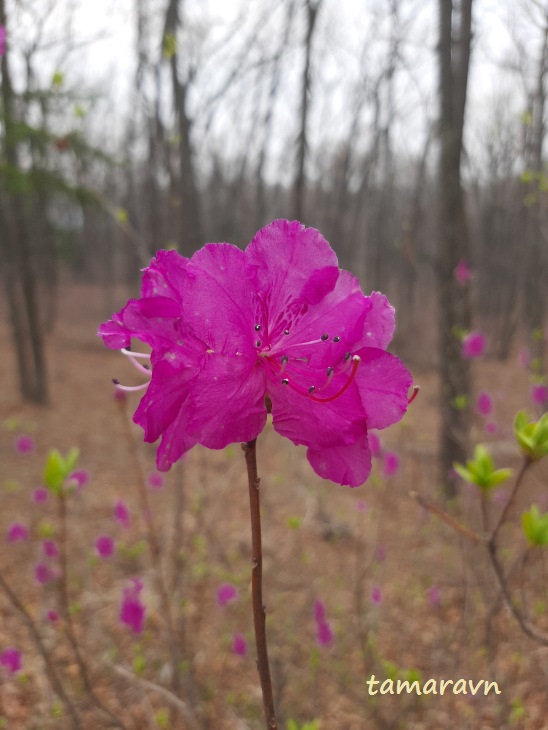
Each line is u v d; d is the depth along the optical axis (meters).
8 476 6.86
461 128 5.50
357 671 3.38
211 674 3.36
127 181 19.66
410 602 4.15
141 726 2.94
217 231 17.53
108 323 1.05
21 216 9.70
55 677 2.35
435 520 5.19
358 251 21.30
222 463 6.96
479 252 19.91
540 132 5.46
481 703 2.57
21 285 9.91
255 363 1.05
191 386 0.98
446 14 5.51
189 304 1.00
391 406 1.05
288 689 3.20
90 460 7.41
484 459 1.55
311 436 1.02
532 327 7.13
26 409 9.80
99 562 4.51
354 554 5.05
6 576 4.46
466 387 5.30
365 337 1.08
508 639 3.29
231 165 18.00
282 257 1.09
